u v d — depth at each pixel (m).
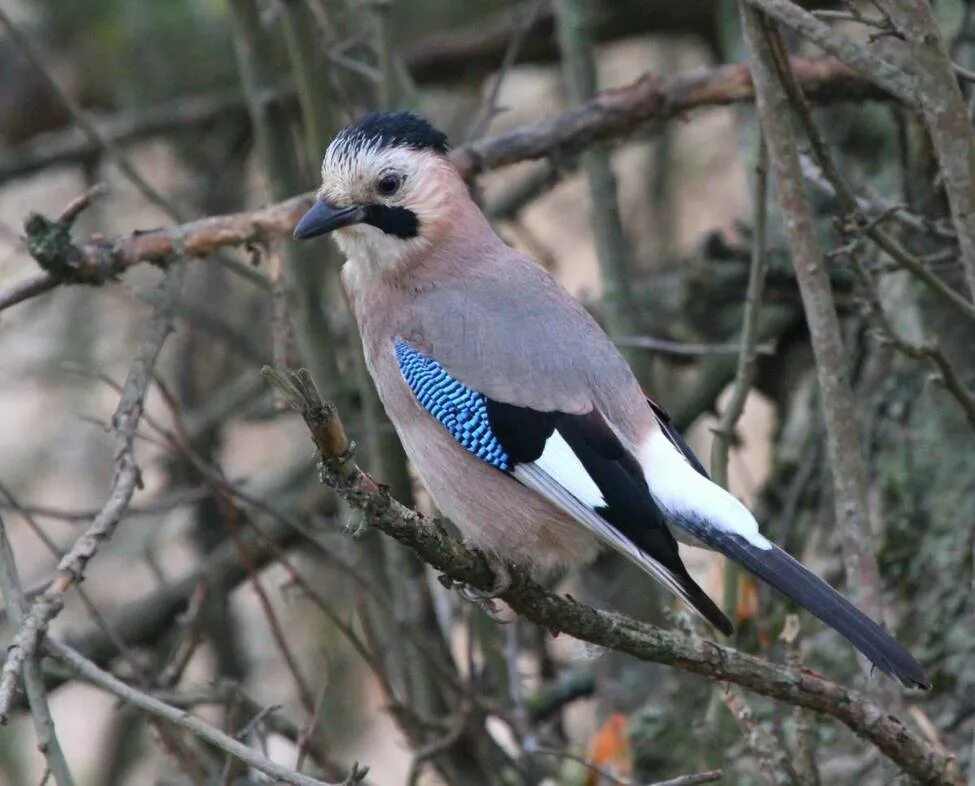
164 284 9.55
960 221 7.84
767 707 10.60
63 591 7.76
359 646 10.41
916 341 11.20
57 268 9.24
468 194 9.55
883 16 8.82
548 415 8.55
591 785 11.17
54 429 15.02
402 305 9.20
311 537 10.46
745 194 15.45
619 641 7.52
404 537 6.92
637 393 8.76
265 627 14.11
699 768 10.53
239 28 11.09
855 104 11.41
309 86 10.71
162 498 11.98
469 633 10.76
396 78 11.43
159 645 13.11
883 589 10.83
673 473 8.27
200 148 14.99
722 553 7.95
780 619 10.92
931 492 10.91
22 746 13.45
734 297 12.48
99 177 15.45
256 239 9.84
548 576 11.84
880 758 8.87
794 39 12.57
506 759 10.80
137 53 15.22
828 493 11.40
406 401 8.97
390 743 14.70
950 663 10.30
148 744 13.46
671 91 10.82
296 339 11.07
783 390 12.58
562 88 15.73
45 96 15.38
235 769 9.56
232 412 13.60
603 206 11.60
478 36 15.01
